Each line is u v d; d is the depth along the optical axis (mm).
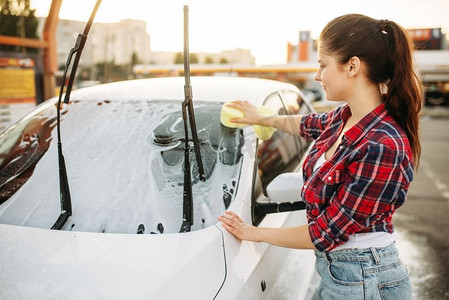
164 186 1695
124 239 1422
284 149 2385
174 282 1246
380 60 1246
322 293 1435
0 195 1731
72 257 1334
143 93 2248
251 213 1654
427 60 23375
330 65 1295
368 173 1183
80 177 1764
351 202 1216
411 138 1281
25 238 1438
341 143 1267
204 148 1834
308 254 2164
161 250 1365
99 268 1285
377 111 1256
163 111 2068
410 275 3248
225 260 1387
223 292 1293
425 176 6566
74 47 1504
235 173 1746
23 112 6043
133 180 1729
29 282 1238
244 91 2215
